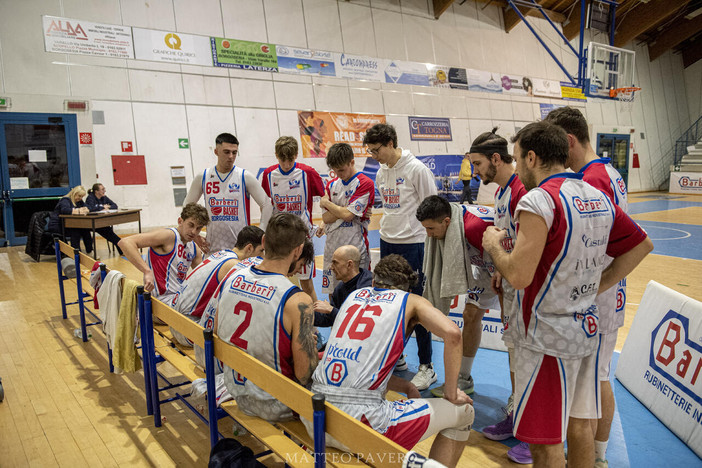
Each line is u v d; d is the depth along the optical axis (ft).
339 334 5.86
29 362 11.95
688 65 76.07
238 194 12.35
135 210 25.44
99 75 32.68
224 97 37.86
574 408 5.43
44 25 30.78
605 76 59.16
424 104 49.75
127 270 21.95
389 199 11.09
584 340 5.10
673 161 75.77
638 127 70.64
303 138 41.63
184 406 9.61
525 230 4.82
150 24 34.83
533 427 5.19
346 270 9.84
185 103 36.06
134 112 33.91
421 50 50.01
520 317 5.27
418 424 5.54
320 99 42.93
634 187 70.74
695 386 8.07
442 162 50.57
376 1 47.14
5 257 26.17
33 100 30.17
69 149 31.48
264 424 6.09
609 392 6.72
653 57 71.61
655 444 7.97
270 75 40.27
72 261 15.56
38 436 8.44
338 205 12.35
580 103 64.34
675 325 8.99
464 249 8.80
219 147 11.86
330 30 43.88
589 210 4.99
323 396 4.57
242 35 38.96
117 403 9.76
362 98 45.55
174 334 8.97
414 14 49.78
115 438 8.36
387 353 5.60
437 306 9.38
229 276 6.57
